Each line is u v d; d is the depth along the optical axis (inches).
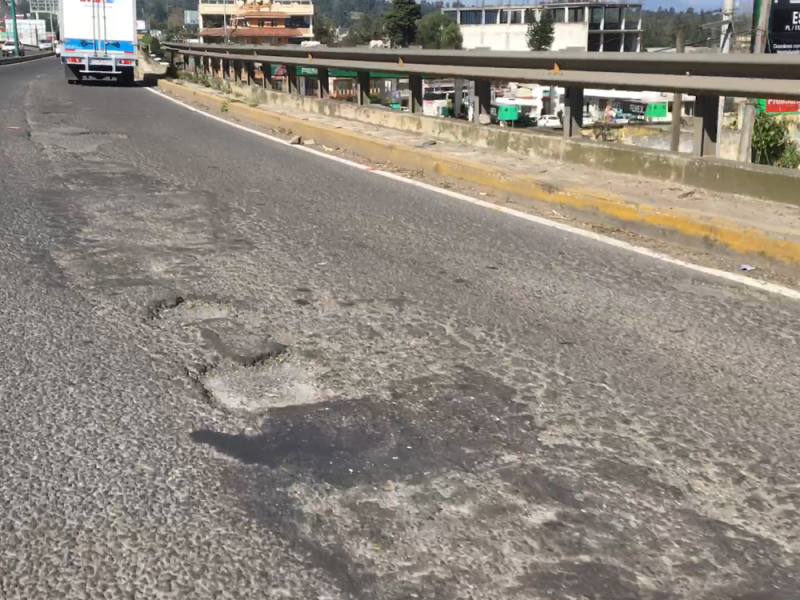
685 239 253.6
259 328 175.2
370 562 99.8
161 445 125.8
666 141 855.7
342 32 4650.6
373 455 124.1
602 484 117.6
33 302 187.0
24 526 105.5
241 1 4618.6
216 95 770.2
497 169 341.1
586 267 229.9
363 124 514.0
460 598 93.7
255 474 118.6
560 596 94.4
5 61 2097.7
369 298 196.9
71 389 143.9
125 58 1061.8
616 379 153.9
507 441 129.2
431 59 455.5
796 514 112.0
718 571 99.7
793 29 751.7
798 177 264.5
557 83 365.1
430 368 156.7
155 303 188.7
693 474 121.1
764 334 180.7
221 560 99.8
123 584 95.4
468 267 226.2
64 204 287.9
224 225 265.9
